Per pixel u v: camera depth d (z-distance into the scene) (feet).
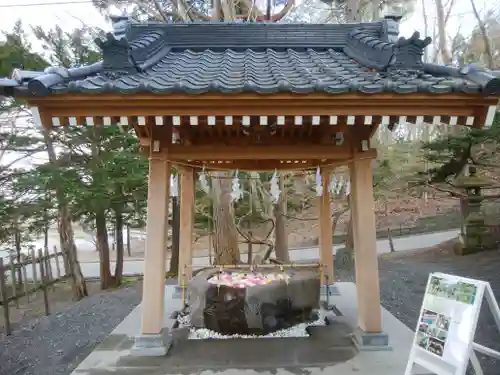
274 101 10.41
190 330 15.44
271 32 16.97
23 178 29.76
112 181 31.32
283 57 15.84
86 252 71.20
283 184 32.96
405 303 23.20
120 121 11.18
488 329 17.80
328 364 12.05
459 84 9.86
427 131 45.60
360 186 13.53
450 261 33.55
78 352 17.48
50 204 32.24
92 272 52.75
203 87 9.98
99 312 23.82
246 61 14.61
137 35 16.29
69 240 33.71
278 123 10.89
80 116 10.73
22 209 30.86
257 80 11.23
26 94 9.93
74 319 22.82
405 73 11.56
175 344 13.91
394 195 58.80
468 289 9.27
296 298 15.84
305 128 14.01
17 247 36.68
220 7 29.66
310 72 12.73
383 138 47.62
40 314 27.84
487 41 37.40
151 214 13.43
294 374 11.43
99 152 32.63
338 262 37.35
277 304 15.33
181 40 16.90
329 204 19.90
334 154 13.80
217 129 13.84
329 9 36.50
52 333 20.76
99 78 11.10
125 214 44.96
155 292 13.25
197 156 13.82
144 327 13.20
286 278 16.28
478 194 36.50
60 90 9.86
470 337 8.82
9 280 37.24
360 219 13.44
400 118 10.98
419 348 9.89
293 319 15.70
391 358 12.35
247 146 13.87
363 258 13.32
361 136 13.56
